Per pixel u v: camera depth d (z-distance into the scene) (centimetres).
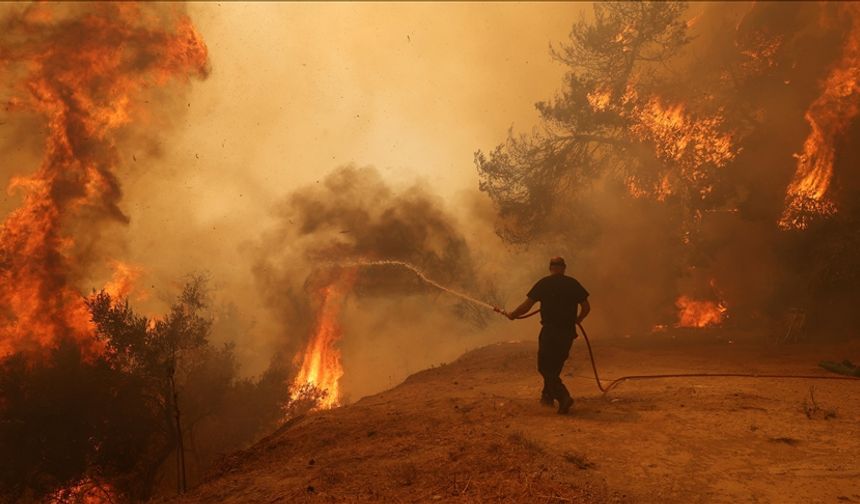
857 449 596
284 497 535
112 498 2172
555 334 780
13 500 2070
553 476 522
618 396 858
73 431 2119
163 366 2217
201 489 629
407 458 596
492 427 686
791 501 488
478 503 479
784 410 742
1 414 2095
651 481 527
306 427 780
